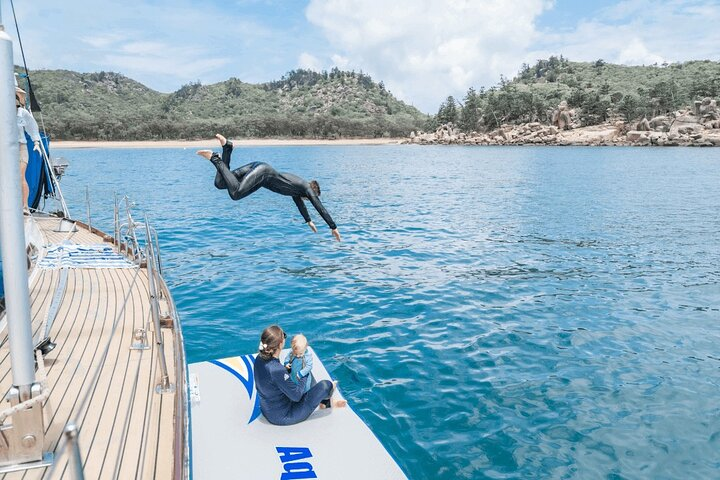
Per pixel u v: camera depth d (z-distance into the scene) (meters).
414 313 11.80
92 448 4.74
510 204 30.28
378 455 5.94
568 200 32.06
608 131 130.12
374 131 186.38
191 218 25.27
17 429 4.36
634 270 15.58
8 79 3.90
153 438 4.98
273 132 170.25
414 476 6.20
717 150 98.06
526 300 12.75
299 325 11.01
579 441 6.90
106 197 33.16
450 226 23.09
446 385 8.44
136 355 6.82
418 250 18.28
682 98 168.88
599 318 11.52
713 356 9.59
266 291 13.30
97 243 13.88
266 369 6.32
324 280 14.36
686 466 6.38
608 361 9.36
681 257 17.23
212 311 11.77
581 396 8.09
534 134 140.50
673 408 7.74
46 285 9.85
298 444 6.09
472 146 143.50
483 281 14.35
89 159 77.12
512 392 8.21
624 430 7.16
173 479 4.34
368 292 13.29
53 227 15.90
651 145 120.00
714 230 22.05
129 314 8.38
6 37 3.89
